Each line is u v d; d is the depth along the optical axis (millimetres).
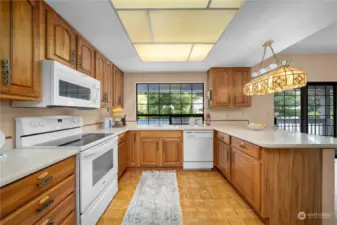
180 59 3172
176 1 1532
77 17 1742
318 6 1595
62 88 1632
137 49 2648
